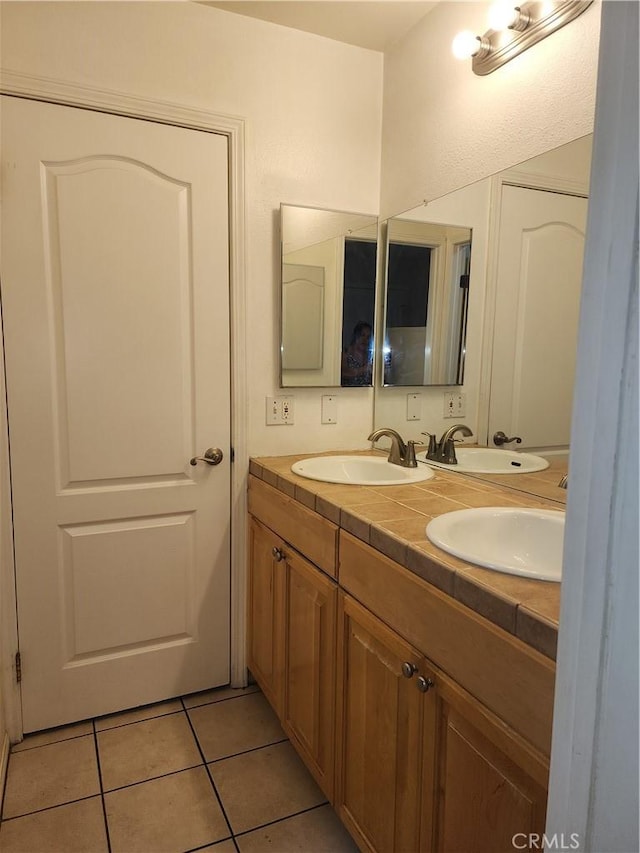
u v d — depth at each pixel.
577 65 1.38
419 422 2.06
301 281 2.10
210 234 1.94
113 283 1.82
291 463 2.00
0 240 1.67
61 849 1.42
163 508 1.98
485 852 0.95
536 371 1.55
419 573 1.11
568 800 0.64
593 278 0.58
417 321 2.04
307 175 2.07
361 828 1.34
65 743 1.81
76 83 1.70
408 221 2.05
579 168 1.39
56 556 1.84
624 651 0.56
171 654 2.05
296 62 2.01
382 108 2.17
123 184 1.80
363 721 1.32
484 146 1.69
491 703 0.92
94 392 1.84
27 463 1.77
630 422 0.54
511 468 1.64
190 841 1.45
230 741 1.84
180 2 1.81
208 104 1.88
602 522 0.57
